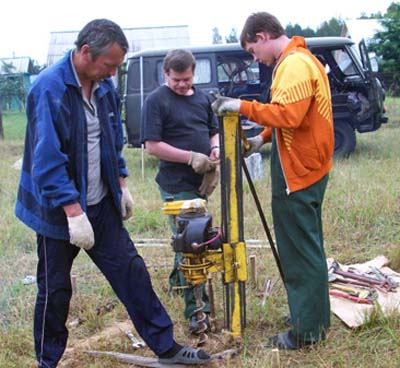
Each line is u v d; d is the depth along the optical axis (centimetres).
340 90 1023
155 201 711
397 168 841
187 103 362
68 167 282
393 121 1534
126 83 984
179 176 360
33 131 277
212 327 360
